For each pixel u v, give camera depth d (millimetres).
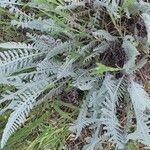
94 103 473
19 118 480
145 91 490
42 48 500
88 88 467
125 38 468
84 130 521
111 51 504
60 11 478
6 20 543
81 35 492
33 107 523
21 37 539
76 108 510
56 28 475
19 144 530
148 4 447
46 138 515
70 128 477
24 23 490
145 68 507
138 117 456
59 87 507
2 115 530
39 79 496
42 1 446
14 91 533
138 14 494
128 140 477
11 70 489
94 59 505
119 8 481
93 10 512
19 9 543
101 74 492
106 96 468
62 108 526
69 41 490
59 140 518
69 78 510
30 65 501
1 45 481
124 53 498
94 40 493
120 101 505
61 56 510
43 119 516
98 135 503
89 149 472
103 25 510
